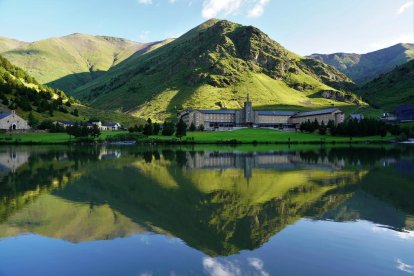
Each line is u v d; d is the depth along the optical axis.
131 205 36.09
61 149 131.50
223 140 169.12
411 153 105.31
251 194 41.91
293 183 49.91
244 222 29.98
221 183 49.78
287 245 24.47
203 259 22.12
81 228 28.44
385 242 25.19
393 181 51.47
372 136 193.50
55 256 22.73
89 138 173.00
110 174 59.00
